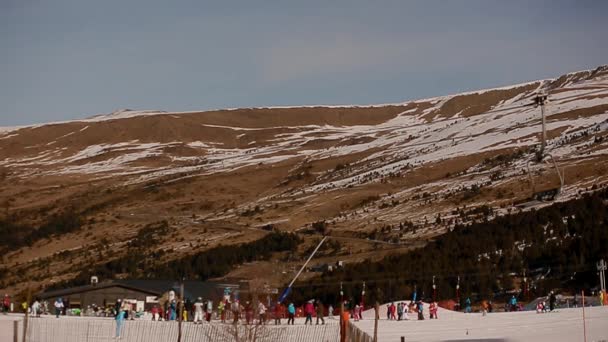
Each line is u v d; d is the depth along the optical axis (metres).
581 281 100.88
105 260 171.00
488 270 108.75
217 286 96.12
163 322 65.25
